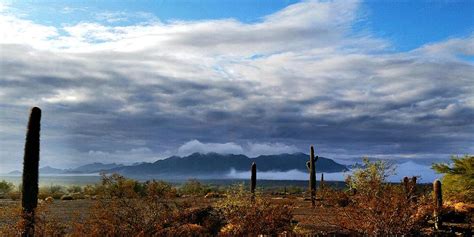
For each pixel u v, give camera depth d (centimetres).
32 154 1495
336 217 1688
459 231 1812
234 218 1623
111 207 1374
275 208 1639
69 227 1506
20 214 1379
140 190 1412
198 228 1467
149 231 1379
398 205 1602
